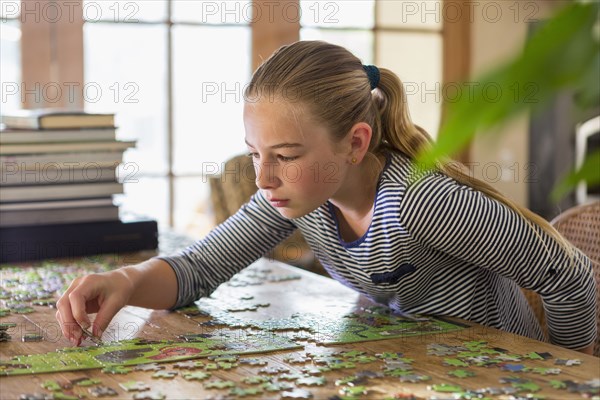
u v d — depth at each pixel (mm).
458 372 954
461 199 1191
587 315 1326
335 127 1168
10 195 1822
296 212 1195
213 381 929
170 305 1347
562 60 245
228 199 2533
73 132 1892
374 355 1043
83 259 1852
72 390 899
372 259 1295
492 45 4156
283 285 1567
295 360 1013
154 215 3621
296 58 1164
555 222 1684
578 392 869
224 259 1425
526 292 1749
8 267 1744
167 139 3596
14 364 1004
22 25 3283
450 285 1319
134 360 1020
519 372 956
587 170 284
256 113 1148
